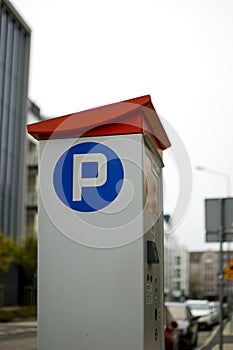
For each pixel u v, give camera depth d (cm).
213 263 14762
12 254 3916
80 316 472
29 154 5569
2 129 4509
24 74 4897
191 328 1909
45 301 478
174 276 10594
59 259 482
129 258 473
